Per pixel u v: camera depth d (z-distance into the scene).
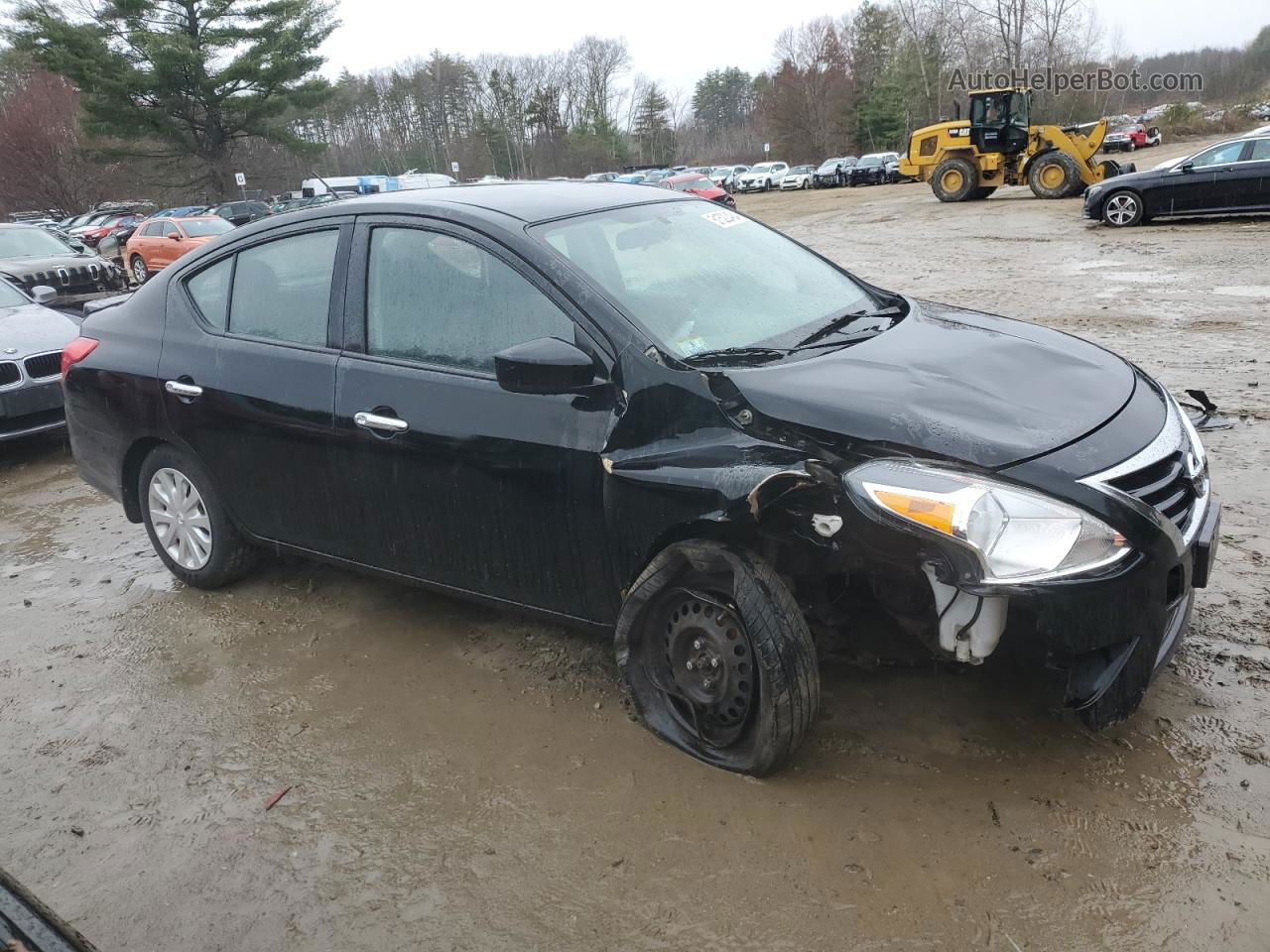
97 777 3.22
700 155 112.75
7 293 8.12
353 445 3.59
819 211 30.23
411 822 2.87
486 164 93.94
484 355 3.30
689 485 2.77
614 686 3.47
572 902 2.51
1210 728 2.95
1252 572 3.91
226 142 46.91
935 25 69.62
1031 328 3.59
